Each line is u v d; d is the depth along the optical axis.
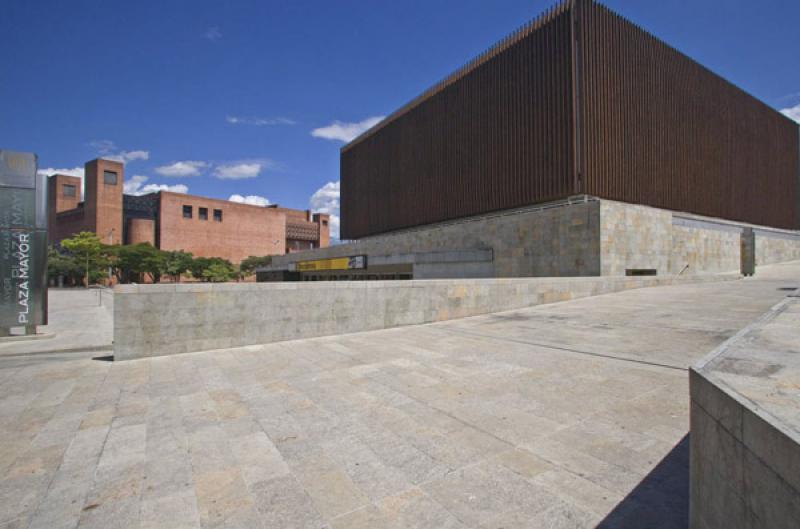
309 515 3.00
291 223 106.19
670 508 2.91
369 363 7.53
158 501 3.24
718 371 2.45
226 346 9.40
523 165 27.59
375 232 45.69
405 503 3.12
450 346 8.74
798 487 1.44
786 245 36.16
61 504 3.23
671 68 30.31
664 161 29.09
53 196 85.81
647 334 8.66
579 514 2.89
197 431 4.63
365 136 48.09
